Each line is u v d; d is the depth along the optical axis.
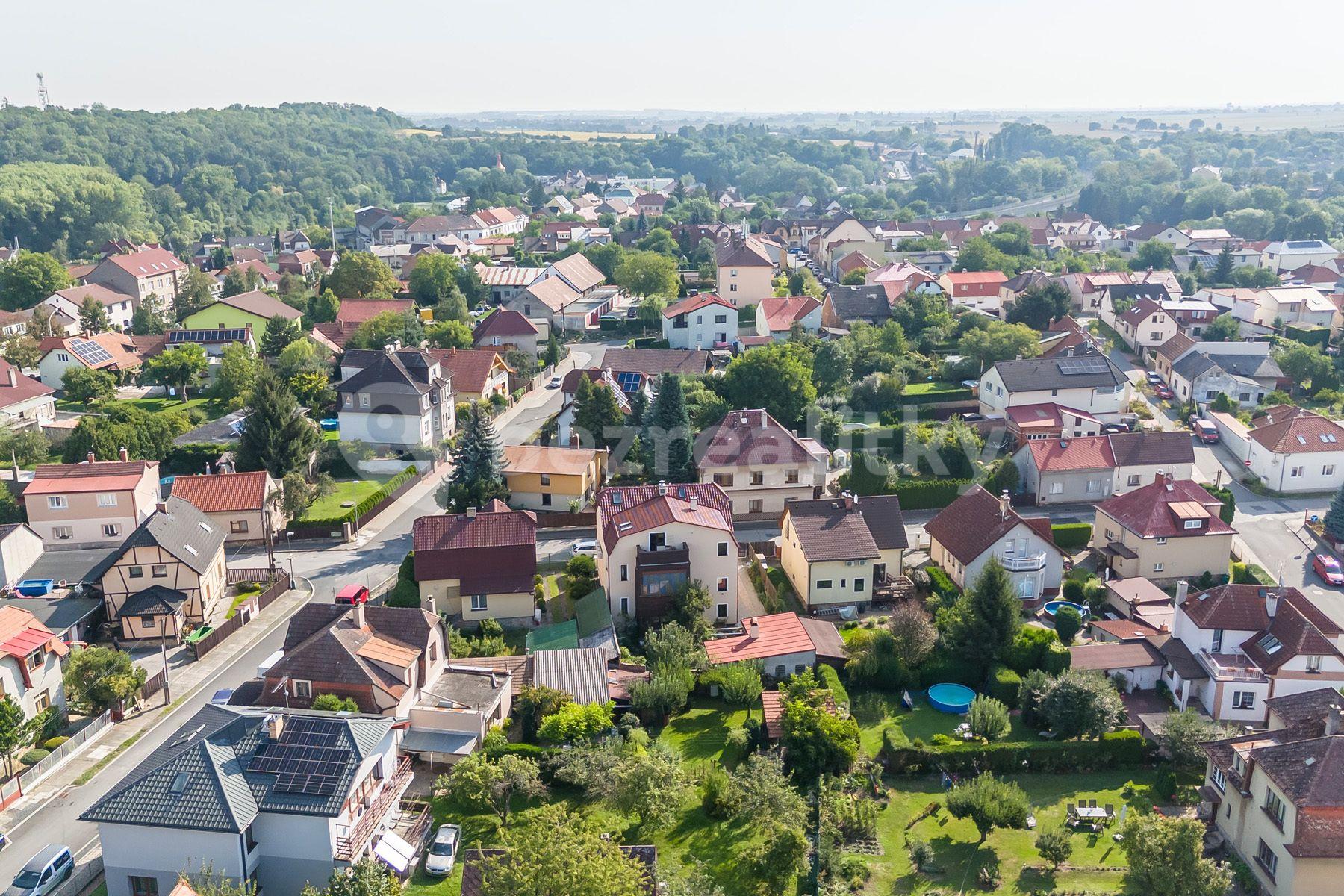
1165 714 67.56
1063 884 52.59
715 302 153.00
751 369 114.00
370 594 84.19
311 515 96.19
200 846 48.25
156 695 69.94
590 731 61.16
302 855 49.44
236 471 100.88
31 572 81.88
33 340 144.50
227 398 130.88
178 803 48.66
